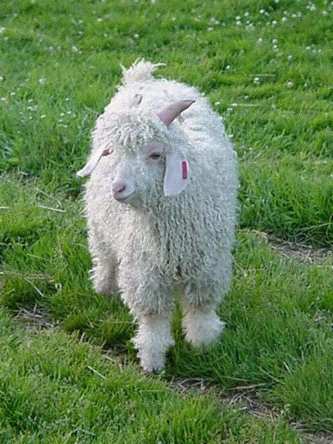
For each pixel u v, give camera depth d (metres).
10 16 6.25
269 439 2.94
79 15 6.25
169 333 3.29
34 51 5.63
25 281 3.60
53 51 5.63
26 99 4.85
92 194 3.40
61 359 3.21
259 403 3.15
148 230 3.13
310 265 3.74
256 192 4.04
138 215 3.13
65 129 4.42
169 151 3.00
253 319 3.37
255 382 3.20
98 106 4.68
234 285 3.55
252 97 4.93
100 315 3.47
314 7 5.98
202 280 3.21
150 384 3.14
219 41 5.63
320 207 3.97
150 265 3.18
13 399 3.01
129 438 2.92
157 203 3.07
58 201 4.05
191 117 3.39
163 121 3.01
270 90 4.97
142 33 5.88
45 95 4.83
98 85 4.95
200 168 3.14
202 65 5.25
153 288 3.20
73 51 5.60
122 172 2.97
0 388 3.04
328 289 3.55
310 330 3.33
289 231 3.96
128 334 3.39
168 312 3.27
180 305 3.38
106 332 3.38
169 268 3.17
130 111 3.00
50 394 3.05
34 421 2.98
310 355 3.23
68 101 4.77
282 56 5.34
